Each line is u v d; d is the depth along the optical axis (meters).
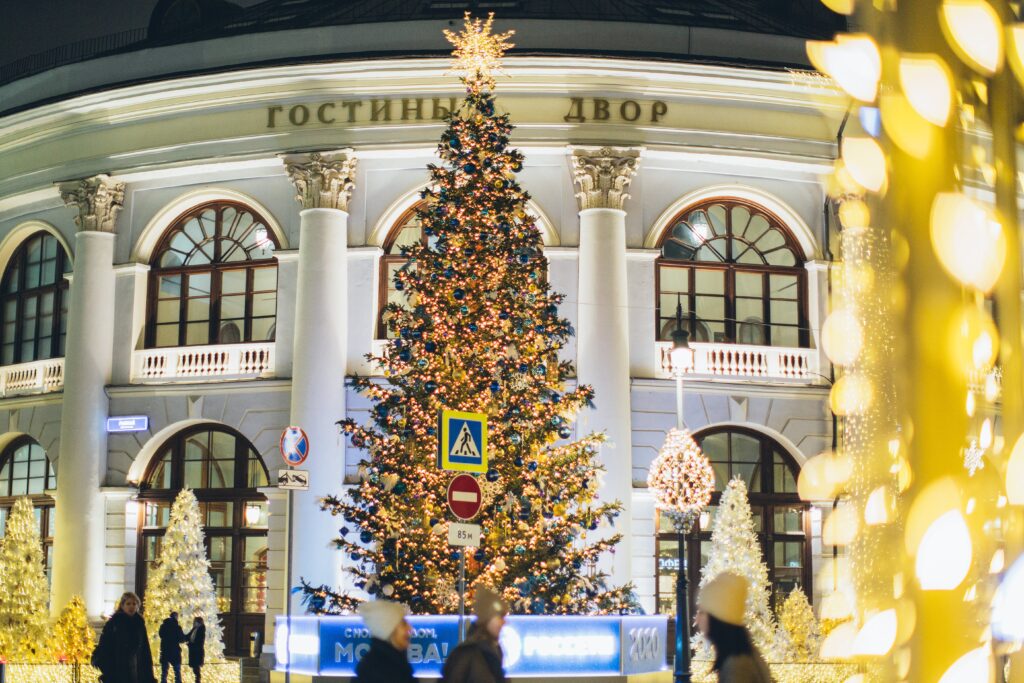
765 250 29.30
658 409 27.94
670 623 27.20
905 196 2.60
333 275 28.08
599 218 27.75
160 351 29.62
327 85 28.52
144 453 29.47
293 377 27.91
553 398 20.02
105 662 15.73
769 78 28.39
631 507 27.12
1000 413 2.61
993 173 2.69
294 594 27.02
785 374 28.64
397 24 28.48
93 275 30.09
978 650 2.49
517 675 18.72
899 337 2.61
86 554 29.19
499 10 29.62
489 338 19.78
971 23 2.58
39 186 31.19
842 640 2.71
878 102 2.70
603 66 27.80
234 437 29.23
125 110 30.16
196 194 29.89
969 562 2.50
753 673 4.71
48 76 31.61
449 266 19.92
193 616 25.95
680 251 28.89
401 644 7.53
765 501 28.56
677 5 31.16
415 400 19.78
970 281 2.56
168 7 32.78
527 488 19.55
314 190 28.38
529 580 19.45
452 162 20.78
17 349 32.44
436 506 19.52
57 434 30.72
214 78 28.95
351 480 27.67
